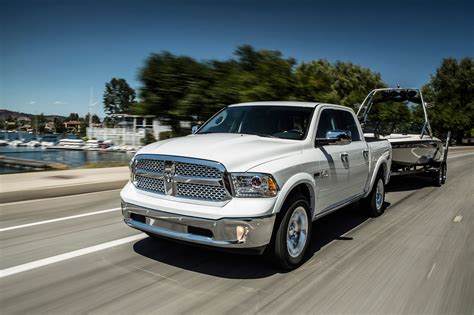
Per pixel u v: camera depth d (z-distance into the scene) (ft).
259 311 10.98
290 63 45.57
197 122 41.37
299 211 14.30
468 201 28.96
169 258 14.88
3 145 139.74
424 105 34.91
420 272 14.19
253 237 12.34
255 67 44.29
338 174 17.30
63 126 425.69
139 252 15.51
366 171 20.67
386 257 15.78
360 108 37.68
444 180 38.47
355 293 12.28
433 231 20.10
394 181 39.50
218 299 11.66
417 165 33.24
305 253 14.80
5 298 11.50
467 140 205.98
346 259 15.43
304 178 14.28
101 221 20.20
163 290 12.18
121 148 81.00
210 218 12.30
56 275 13.20
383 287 12.79
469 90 214.07
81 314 10.64
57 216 21.17
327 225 21.02
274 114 17.63
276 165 13.34
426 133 34.81
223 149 13.58
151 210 13.41
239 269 13.97
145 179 14.25
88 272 13.50
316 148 16.12
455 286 12.98
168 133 42.57
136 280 12.89
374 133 29.94
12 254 15.16
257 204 12.46
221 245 12.32
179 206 12.88
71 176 32.60
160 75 39.50
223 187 12.57
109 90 335.67
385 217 23.18
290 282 13.01
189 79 39.93
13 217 20.88
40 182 28.81
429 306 11.51
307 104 18.20
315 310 11.12
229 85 40.27
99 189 29.37
